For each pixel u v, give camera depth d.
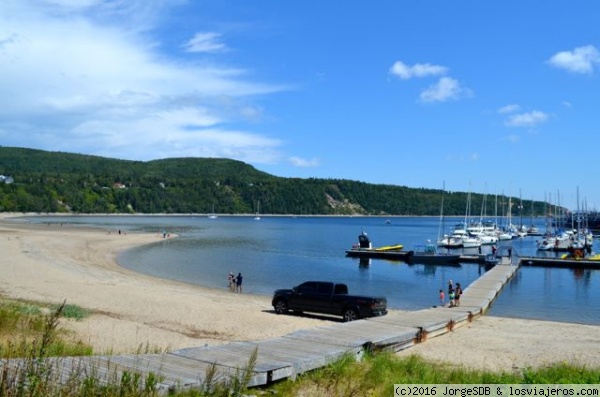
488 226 145.62
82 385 7.54
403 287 48.66
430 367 13.56
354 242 109.75
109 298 29.73
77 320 21.45
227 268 59.47
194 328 22.53
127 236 98.94
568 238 100.94
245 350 12.72
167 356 11.51
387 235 140.88
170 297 32.47
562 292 45.34
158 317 24.69
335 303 26.09
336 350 13.16
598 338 24.22
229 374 9.52
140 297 30.95
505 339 23.00
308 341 14.67
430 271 63.19
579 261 65.75
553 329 26.66
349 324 19.98
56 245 72.94
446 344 20.70
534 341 22.83
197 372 9.96
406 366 12.89
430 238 127.50
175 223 180.62
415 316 24.70
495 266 62.44
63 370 8.87
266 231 147.12
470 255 72.44
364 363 12.85
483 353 19.30
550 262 67.25
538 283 51.66
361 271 61.94
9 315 16.94
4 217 178.00
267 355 12.16
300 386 10.56
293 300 27.55
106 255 66.31
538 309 36.38
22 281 35.56
